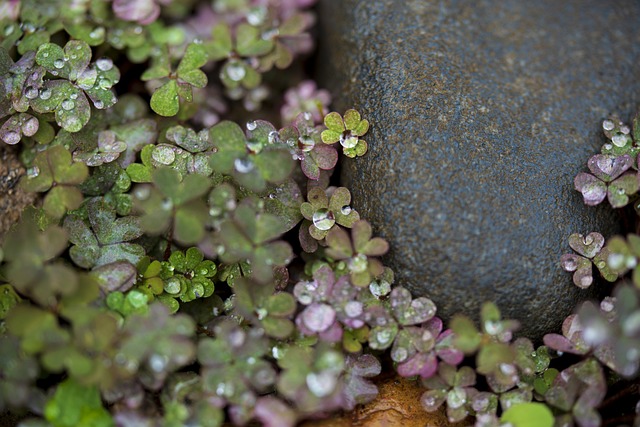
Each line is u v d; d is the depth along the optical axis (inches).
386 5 11.7
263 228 10.6
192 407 10.4
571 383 10.6
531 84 11.4
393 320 10.7
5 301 10.7
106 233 11.0
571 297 10.9
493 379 10.7
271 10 12.4
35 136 11.3
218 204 10.7
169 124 11.7
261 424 10.7
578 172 11.1
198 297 11.1
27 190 10.8
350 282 10.7
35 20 11.6
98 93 11.2
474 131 11.1
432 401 10.6
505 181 10.9
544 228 10.9
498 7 11.8
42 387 10.8
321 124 11.8
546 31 11.7
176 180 10.6
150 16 11.8
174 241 11.3
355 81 11.6
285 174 10.8
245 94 12.5
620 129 11.2
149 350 10.2
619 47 11.7
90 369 10.2
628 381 10.9
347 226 11.0
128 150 11.4
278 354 10.7
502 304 10.8
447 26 11.6
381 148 11.1
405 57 11.4
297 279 11.4
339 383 10.4
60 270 10.3
